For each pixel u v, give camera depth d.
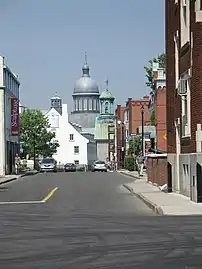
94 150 156.62
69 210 24.53
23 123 105.31
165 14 34.69
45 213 23.28
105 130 161.62
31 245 14.45
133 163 79.69
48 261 12.17
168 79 33.62
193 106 26.47
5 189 41.19
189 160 27.31
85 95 181.62
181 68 29.64
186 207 23.73
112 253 13.09
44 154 108.50
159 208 23.38
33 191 38.25
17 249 13.83
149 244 14.35
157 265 11.57
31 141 105.56
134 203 27.97
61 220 20.47
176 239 15.16
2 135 72.62
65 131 143.00
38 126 106.12
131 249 13.62
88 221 20.06
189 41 27.42
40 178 60.84
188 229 17.33
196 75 25.95
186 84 28.31
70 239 15.48
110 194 34.75
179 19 30.11
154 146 74.62
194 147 26.45
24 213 23.34
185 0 28.78
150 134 77.81
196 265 11.53
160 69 70.94
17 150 87.88
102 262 11.98
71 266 11.58
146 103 102.38
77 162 142.25
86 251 13.41
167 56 34.00
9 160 77.88
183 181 29.59
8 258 12.59
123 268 11.30
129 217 21.39
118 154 120.12
